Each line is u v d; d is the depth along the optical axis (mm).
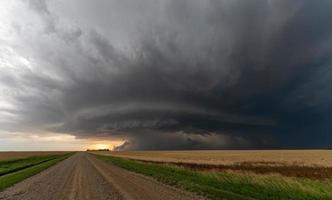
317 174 30797
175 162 60031
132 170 38281
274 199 15469
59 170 39750
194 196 16406
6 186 23344
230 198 15672
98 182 24516
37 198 17078
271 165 48469
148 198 16062
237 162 59688
